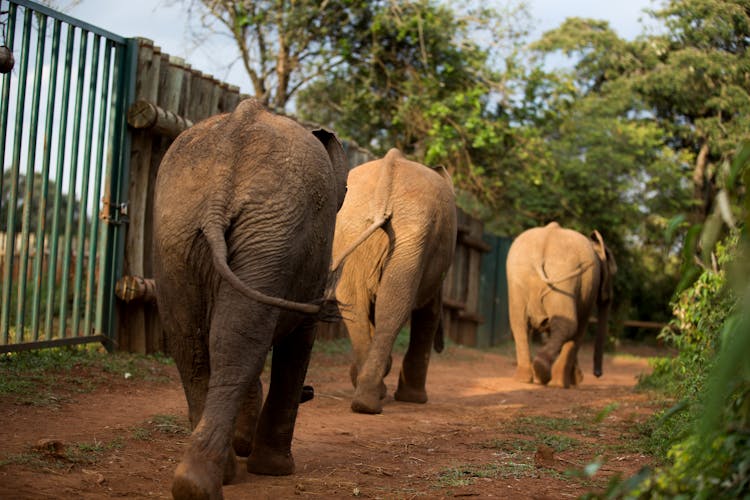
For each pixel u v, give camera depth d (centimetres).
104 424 574
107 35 848
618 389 1172
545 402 959
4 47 661
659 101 2059
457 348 1694
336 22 2002
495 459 569
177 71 954
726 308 629
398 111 2011
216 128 416
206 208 393
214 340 381
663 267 2614
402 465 545
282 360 487
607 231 2447
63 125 793
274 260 395
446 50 1969
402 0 1972
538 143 2105
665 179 2397
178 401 699
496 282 2139
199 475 354
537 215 2366
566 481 503
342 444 602
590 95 2638
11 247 734
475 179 2080
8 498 383
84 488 419
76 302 827
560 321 1170
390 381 1055
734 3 1256
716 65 1343
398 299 764
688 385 664
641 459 586
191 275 400
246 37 1944
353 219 781
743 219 261
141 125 873
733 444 291
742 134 1316
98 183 849
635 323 2425
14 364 725
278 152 411
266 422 490
